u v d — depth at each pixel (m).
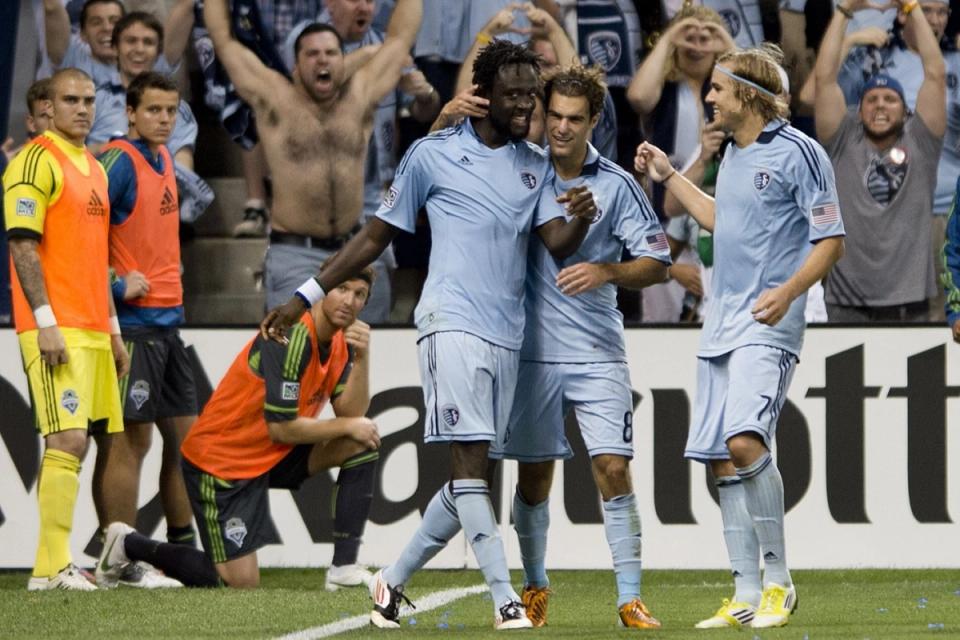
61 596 19.05
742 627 15.45
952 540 24.14
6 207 20.77
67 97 21.03
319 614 16.84
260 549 24.70
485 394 15.17
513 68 15.27
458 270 15.28
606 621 16.84
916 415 24.22
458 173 15.45
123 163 22.44
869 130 25.91
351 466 21.48
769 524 15.54
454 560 24.64
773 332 15.65
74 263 20.92
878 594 20.22
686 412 24.50
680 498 24.44
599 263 15.83
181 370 23.45
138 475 23.19
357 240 15.84
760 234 15.79
